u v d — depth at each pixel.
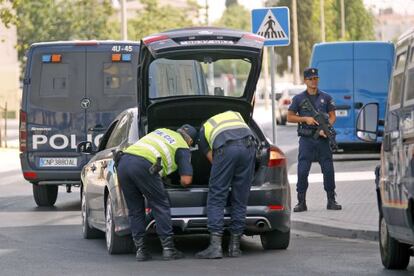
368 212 37.75
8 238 34.53
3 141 101.25
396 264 26.17
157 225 28.67
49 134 43.72
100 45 43.88
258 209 29.14
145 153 28.31
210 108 30.45
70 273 26.56
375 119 26.44
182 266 27.44
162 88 31.84
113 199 29.81
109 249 30.34
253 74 30.50
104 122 43.81
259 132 30.36
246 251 30.47
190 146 29.38
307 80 38.00
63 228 37.44
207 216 28.78
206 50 29.78
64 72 43.84
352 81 65.94
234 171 28.72
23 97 43.84
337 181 51.03
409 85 23.64
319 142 38.31
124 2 92.88
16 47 86.94
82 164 43.69
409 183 23.30
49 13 166.62
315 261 28.03
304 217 36.78
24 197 50.38
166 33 30.05
